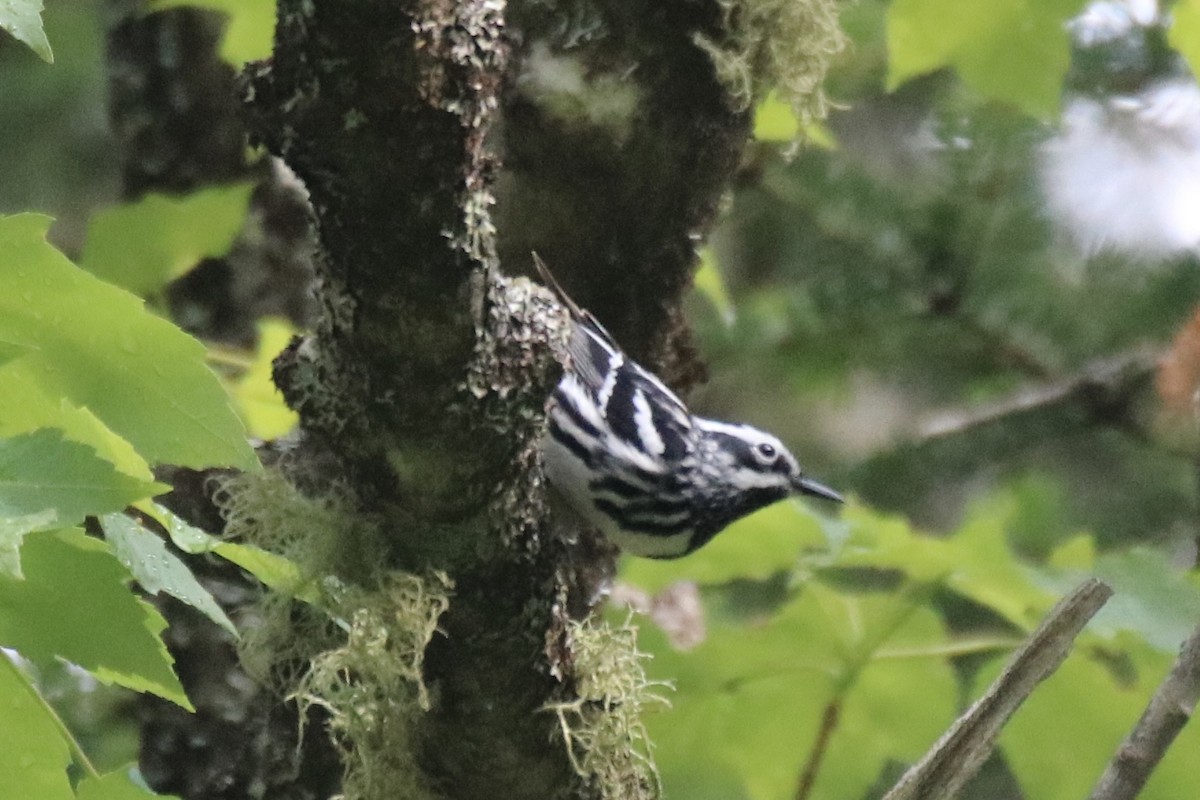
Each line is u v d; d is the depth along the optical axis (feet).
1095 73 29.43
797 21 20.90
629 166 20.76
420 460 15.93
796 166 28.58
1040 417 29.04
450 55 13.88
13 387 13.08
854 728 25.07
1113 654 23.43
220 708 21.39
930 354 29.07
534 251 21.01
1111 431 29.09
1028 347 28.71
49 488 11.46
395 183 14.24
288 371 16.34
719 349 29.19
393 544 16.84
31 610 13.03
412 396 15.52
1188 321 27.14
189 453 13.14
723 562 24.61
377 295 14.90
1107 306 28.37
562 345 16.17
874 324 28.76
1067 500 29.53
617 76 20.38
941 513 30.07
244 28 23.29
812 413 31.76
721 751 25.26
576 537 24.30
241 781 21.25
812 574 23.81
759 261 30.42
